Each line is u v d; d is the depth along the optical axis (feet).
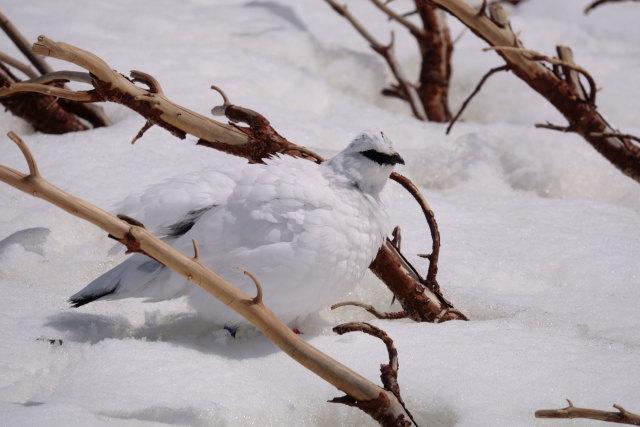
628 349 22.49
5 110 36.86
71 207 17.40
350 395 18.52
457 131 40.83
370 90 48.08
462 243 29.50
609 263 28.43
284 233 21.70
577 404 19.70
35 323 22.54
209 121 26.66
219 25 50.34
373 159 22.66
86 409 18.20
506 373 20.85
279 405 19.56
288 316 22.75
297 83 44.32
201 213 22.81
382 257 25.36
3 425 16.99
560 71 34.73
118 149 34.88
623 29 57.52
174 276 22.30
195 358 21.07
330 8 55.47
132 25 48.24
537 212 32.94
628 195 36.22
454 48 51.83
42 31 44.80
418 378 20.67
